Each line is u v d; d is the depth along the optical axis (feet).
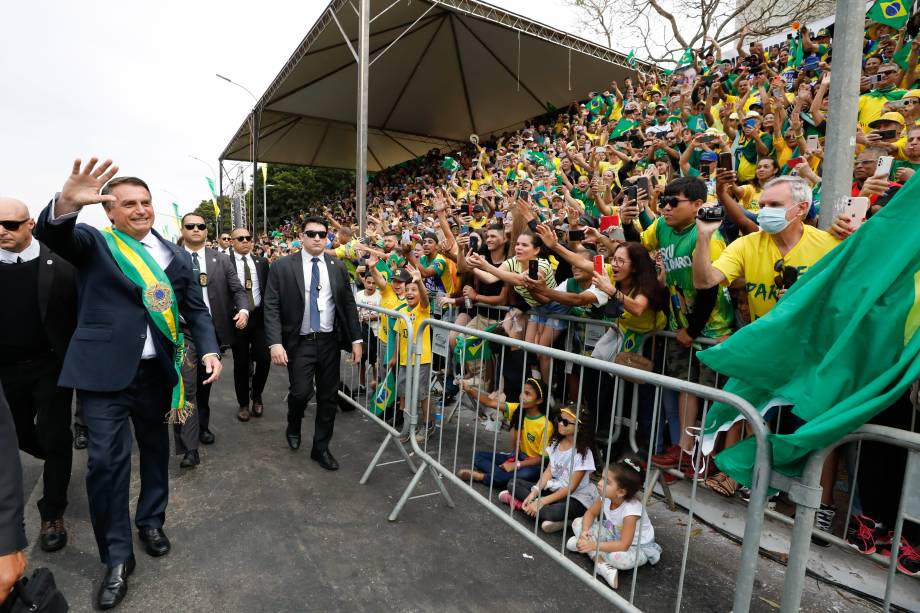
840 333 5.21
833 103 8.43
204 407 14.69
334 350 13.20
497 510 8.61
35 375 9.57
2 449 4.13
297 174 133.49
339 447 14.34
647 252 11.02
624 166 20.47
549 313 13.80
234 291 15.79
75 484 12.34
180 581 8.51
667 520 10.41
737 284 10.51
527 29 36.17
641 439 11.90
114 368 8.18
